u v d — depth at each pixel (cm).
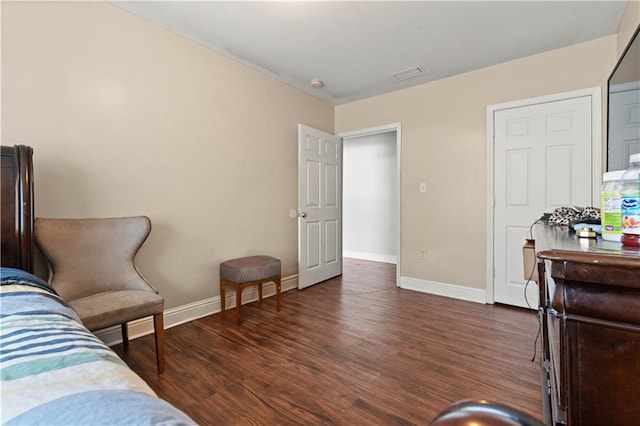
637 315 70
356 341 221
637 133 167
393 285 374
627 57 181
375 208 548
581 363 76
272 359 196
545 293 133
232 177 293
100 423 47
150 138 234
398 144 368
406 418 144
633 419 71
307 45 264
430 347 212
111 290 190
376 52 276
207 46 267
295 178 362
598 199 254
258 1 206
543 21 228
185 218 256
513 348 209
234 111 293
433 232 342
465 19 225
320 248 383
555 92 271
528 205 287
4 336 75
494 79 302
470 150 317
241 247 302
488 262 307
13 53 175
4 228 145
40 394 53
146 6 213
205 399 157
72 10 196
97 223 192
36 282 122
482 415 40
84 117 201
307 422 141
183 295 256
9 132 174
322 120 401
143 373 180
